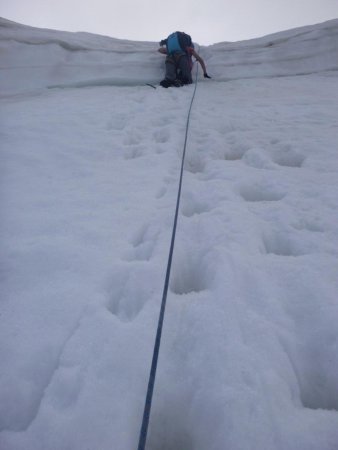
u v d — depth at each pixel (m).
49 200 2.16
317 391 1.12
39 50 5.45
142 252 1.72
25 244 1.76
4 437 0.97
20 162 2.67
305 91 4.71
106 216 1.98
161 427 1.04
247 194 2.32
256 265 1.55
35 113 3.88
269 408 0.98
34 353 1.20
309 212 1.94
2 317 1.34
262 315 1.29
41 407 1.03
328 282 1.43
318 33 6.21
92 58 5.80
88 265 1.60
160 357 1.18
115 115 3.88
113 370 1.12
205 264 1.60
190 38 5.46
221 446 0.93
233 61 6.03
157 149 3.00
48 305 1.39
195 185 2.33
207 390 1.05
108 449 0.93
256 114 3.84
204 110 4.07
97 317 1.31
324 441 0.92
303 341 1.22
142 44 6.91
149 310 1.34
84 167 2.62
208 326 1.25
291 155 2.79
